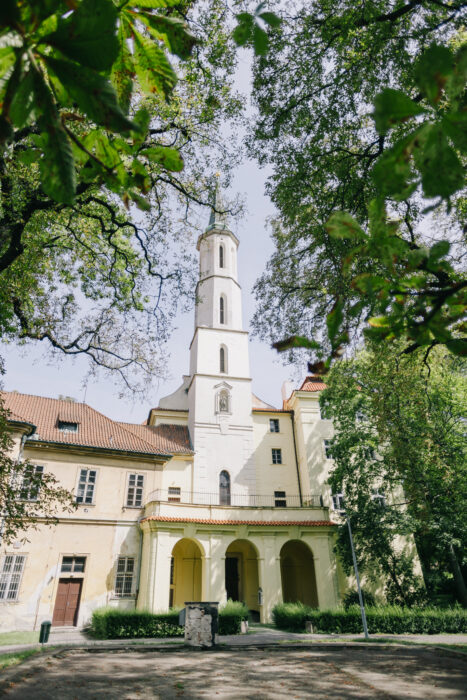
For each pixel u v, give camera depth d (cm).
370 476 2244
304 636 1698
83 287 1442
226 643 1473
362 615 1669
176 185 1199
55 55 85
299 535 2300
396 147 90
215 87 990
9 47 81
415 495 1680
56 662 1073
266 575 2212
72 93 87
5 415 1034
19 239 786
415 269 139
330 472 2366
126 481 2447
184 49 120
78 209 1048
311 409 3042
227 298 3566
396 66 829
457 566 2355
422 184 90
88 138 131
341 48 871
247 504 2808
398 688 832
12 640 1608
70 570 2136
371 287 143
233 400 3128
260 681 901
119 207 1248
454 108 85
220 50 910
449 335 155
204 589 2120
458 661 1137
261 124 985
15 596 1988
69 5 85
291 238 1170
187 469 2830
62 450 2359
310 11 848
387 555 2198
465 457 1912
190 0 750
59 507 2220
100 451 2431
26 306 1270
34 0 80
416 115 84
